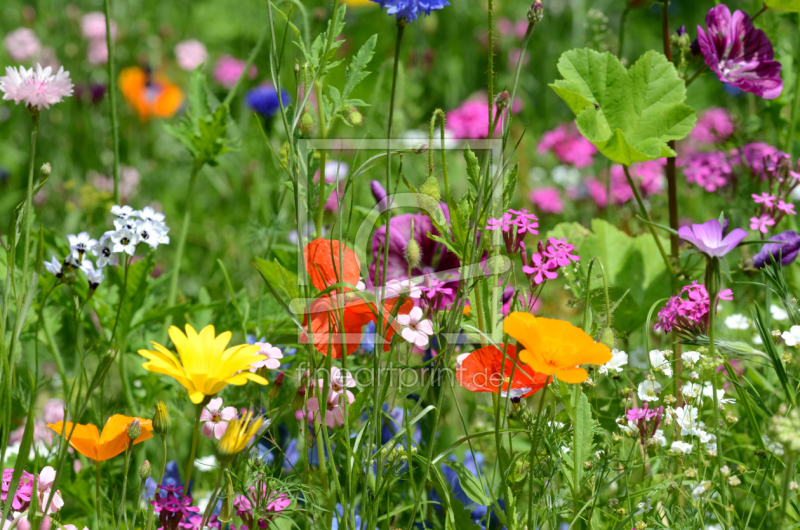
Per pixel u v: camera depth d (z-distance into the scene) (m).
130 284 2.39
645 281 2.61
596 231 2.69
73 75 5.87
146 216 1.90
